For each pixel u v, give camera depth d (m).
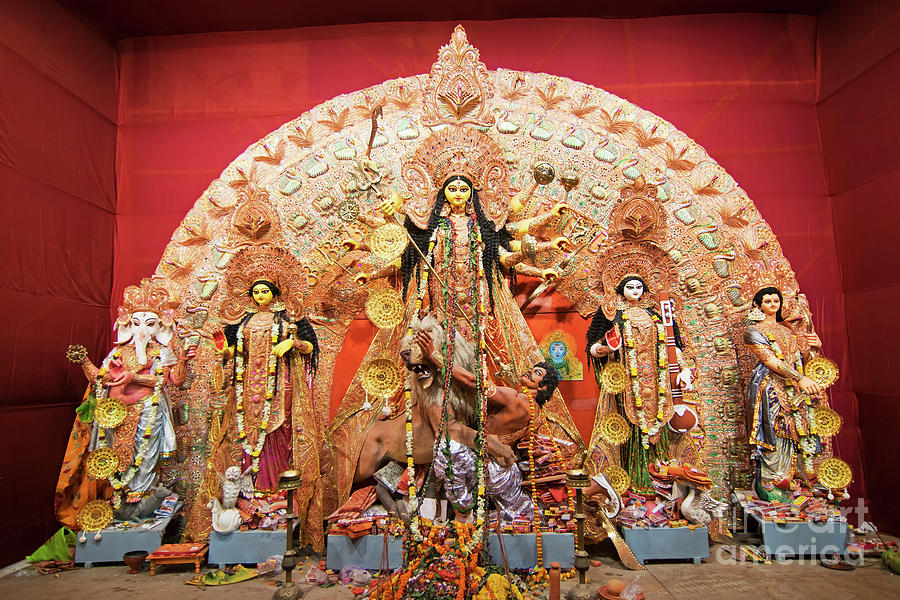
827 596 3.76
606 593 3.78
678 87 6.19
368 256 5.60
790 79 6.19
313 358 5.34
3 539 4.61
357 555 4.30
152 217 6.24
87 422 5.07
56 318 5.35
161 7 5.95
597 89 5.92
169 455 5.06
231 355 5.03
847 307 5.78
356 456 4.89
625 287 5.07
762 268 5.30
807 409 4.81
